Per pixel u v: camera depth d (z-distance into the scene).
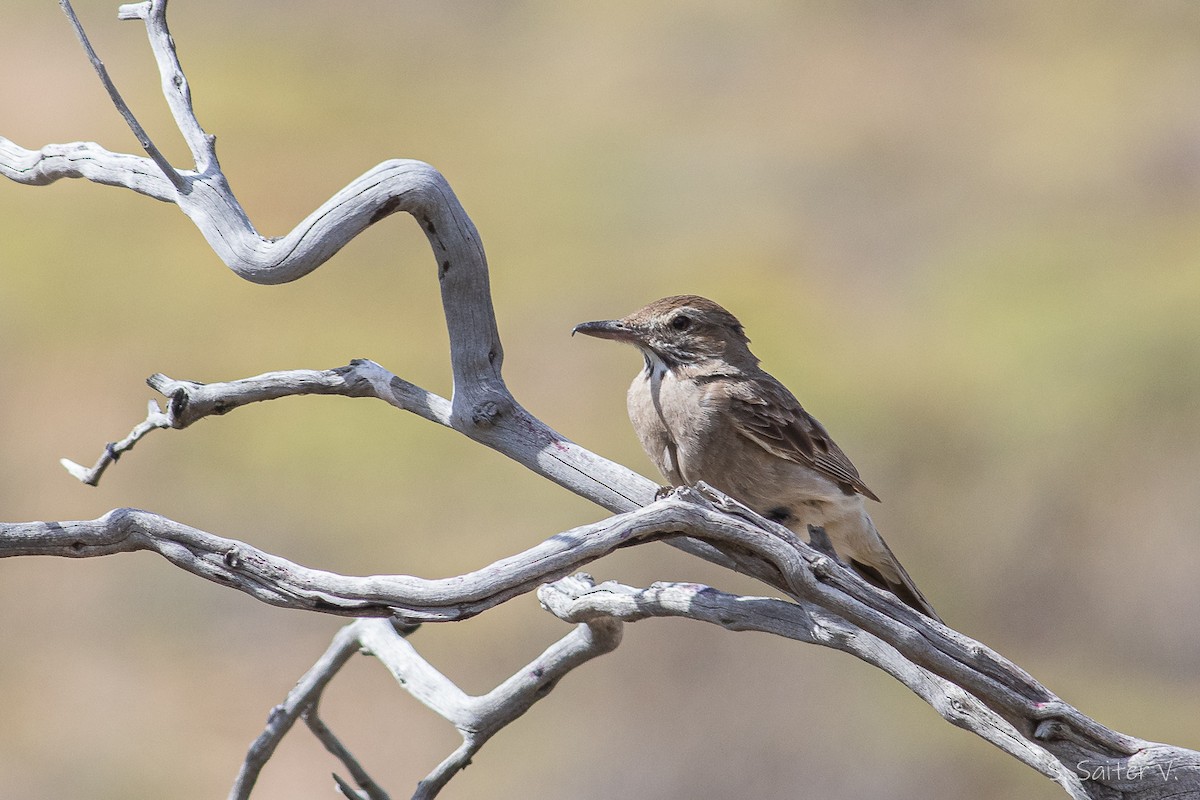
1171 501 16.89
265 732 6.80
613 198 22.31
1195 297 18.72
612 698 14.79
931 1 27.08
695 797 14.17
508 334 19.19
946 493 17.52
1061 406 17.75
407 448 17.06
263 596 5.09
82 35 5.39
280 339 18.66
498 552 15.91
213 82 23.98
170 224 21.00
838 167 23.47
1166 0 26.66
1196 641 16.28
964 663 5.10
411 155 23.16
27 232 20.42
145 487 16.70
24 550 5.11
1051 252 20.89
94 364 18.19
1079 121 24.16
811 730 14.46
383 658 6.63
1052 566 16.94
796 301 20.31
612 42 27.00
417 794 6.47
